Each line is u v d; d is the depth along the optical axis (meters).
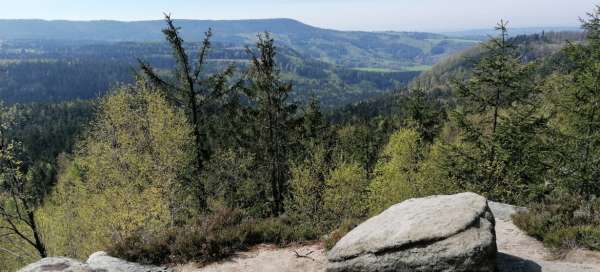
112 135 28.22
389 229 10.00
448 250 8.82
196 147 27.78
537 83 22.52
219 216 13.97
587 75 18.95
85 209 26.66
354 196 34.59
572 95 19.77
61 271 10.88
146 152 27.16
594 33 20.78
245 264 11.70
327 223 24.94
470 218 9.41
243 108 30.27
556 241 11.12
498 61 22.44
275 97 30.12
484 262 8.72
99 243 23.83
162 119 26.45
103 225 23.91
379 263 9.36
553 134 20.33
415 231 9.46
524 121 21.77
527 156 21.61
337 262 10.04
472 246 8.73
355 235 10.49
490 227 9.34
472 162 24.11
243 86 28.91
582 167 17.58
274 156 32.12
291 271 11.05
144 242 12.55
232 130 31.78
